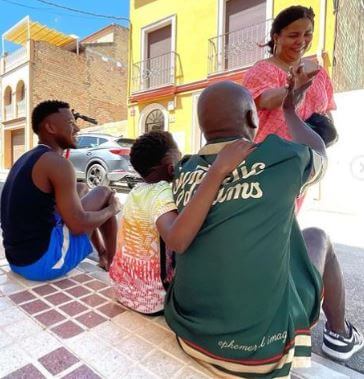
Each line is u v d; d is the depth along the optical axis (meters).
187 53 10.01
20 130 16.88
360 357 1.62
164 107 10.53
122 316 1.56
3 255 2.44
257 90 1.68
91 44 17.56
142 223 1.51
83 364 1.21
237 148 1.06
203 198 1.04
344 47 8.52
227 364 1.12
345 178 6.05
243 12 9.02
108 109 18.41
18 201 1.78
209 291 1.10
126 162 7.18
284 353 1.09
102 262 2.24
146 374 1.17
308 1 7.74
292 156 1.01
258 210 1.00
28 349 1.29
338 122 6.12
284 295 1.10
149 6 10.84
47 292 1.80
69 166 1.77
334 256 1.51
